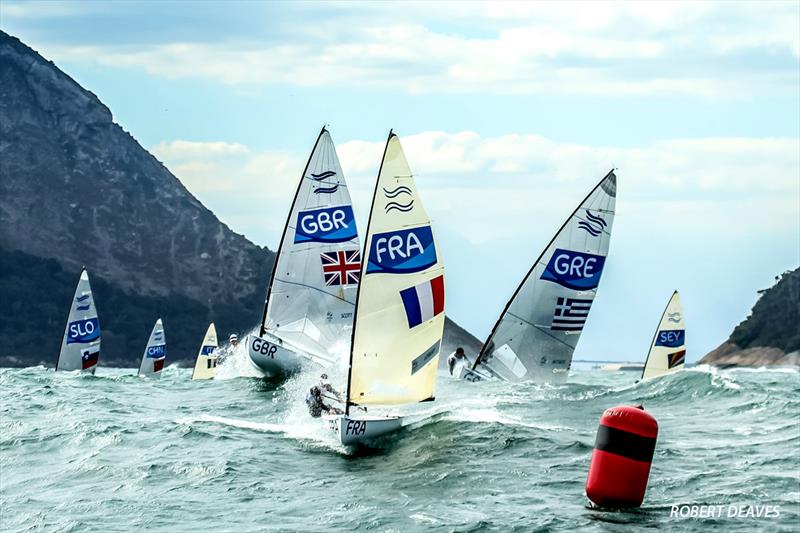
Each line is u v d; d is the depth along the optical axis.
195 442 53.53
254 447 52.38
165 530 39.44
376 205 52.59
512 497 42.53
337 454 51.00
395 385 53.62
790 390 74.56
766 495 41.62
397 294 53.12
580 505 41.00
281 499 43.19
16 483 47.50
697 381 71.56
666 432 56.06
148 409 66.62
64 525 40.47
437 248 53.97
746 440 52.94
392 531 38.38
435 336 54.34
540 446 50.69
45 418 61.41
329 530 38.81
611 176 74.62
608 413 40.19
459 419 56.94
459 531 38.00
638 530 37.56
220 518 40.72
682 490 42.78
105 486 46.00
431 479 45.66
